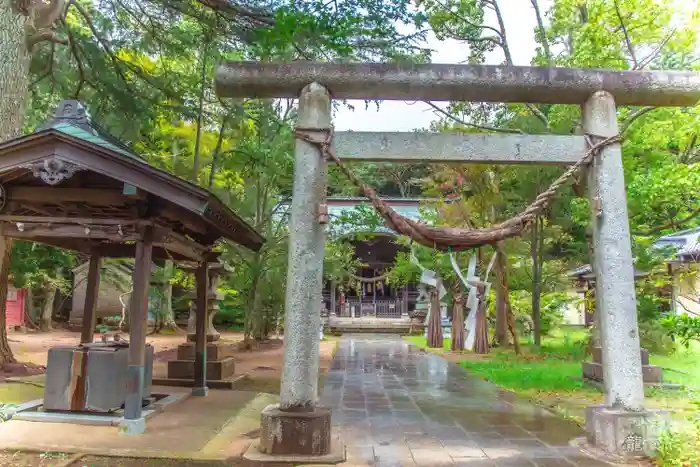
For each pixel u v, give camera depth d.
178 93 12.81
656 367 10.09
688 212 14.91
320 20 6.62
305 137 5.80
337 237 22.75
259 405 8.18
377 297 40.78
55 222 6.30
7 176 6.06
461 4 13.87
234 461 5.20
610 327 5.77
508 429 6.84
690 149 13.40
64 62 12.51
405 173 36.22
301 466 5.11
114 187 6.40
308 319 5.58
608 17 11.40
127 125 12.38
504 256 17.30
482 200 16.92
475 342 18.02
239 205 16.94
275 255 18.31
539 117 15.23
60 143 5.80
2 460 4.92
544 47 13.98
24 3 8.89
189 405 7.79
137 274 6.33
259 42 8.16
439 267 21.34
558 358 15.51
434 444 6.06
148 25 12.28
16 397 7.78
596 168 6.03
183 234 8.01
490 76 6.02
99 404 6.43
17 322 25.23
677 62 11.34
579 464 5.25
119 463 5.00
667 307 16.28
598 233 5.98
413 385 10.81
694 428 6.33
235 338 25.05
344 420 7.36
